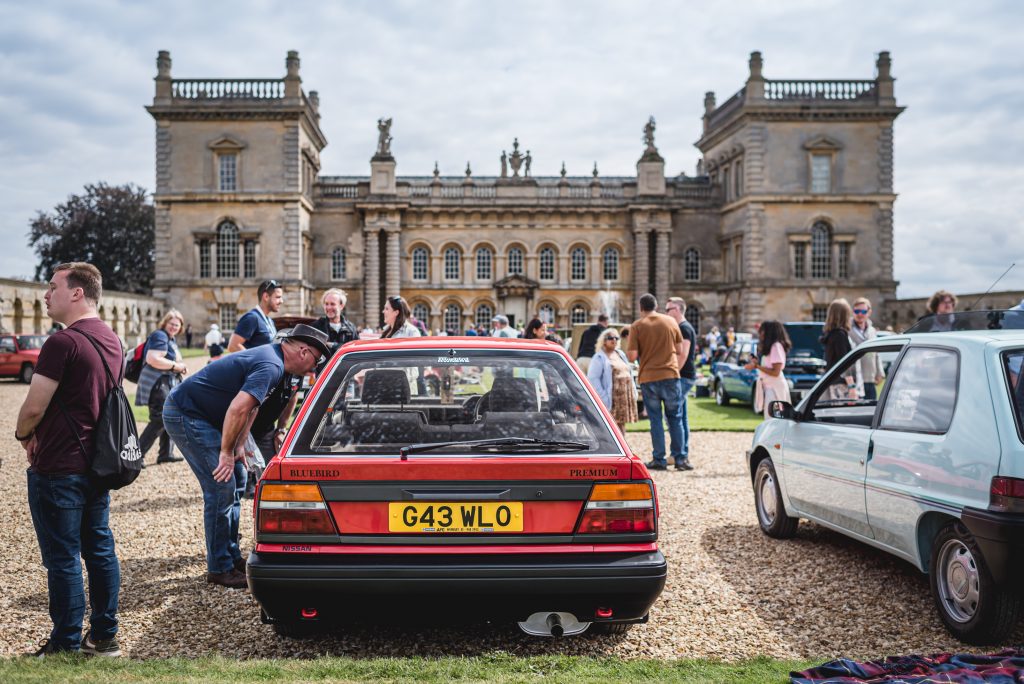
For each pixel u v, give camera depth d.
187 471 12.10
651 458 13.50
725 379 23.95
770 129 55.12
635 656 4.93
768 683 4.14
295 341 6.32
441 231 59.88
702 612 5.82
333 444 4.62
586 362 14.55
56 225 72.38
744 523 8.77
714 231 61.53
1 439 15.91
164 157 54.47
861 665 4.37
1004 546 4.86
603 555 4.45
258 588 4.30
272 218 54.69
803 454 7.54
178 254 54.69
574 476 4.48
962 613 5.33
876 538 6.42
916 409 6.11
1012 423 5.10
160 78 54.12
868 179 55.44
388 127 58.88
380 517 4.41
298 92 54.50
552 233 60.50
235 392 6.39
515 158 62.44
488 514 4.43
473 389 5.07
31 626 5.56
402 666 4.26
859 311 12.20
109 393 4.96
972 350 5.65
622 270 60.69
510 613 4.40
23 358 30.95
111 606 5.03
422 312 60.09
